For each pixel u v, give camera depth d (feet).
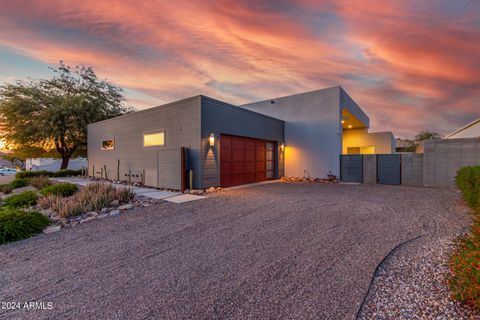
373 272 7.11
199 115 25.90
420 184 30.30
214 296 5.97
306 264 7.76
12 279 7.15
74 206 15.15
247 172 34.09
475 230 6.72
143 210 16.49
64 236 11.26
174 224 12.94
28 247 9.88
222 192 24.90
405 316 5.01
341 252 8.69
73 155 59.72
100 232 11.77
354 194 23.00
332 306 5.45
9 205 18.49
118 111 59.06
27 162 98.73
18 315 5.39
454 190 25.54
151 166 30.89
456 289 5.42
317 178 38.14
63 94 53.78
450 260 7.36
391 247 9.07
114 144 38.37
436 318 4.89
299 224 12.46
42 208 17.38
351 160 35.17
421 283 6.36
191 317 5.14
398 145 97.45
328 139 37.19
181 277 7.03
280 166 41.06
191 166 26.58
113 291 6.33
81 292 6.33
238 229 11.82
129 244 10.02
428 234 10.50
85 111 50.57
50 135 48.03
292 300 5.73
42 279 7.11
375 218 13.48
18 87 47.55
